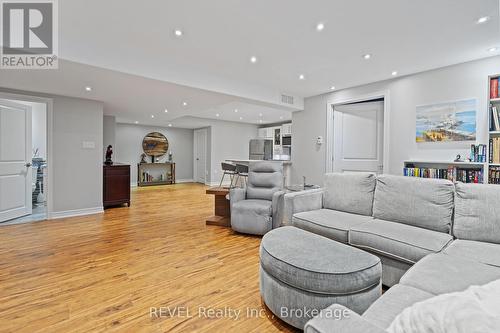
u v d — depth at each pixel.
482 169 2.90
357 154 4.30
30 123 4.30
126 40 2.57
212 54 2.93
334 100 4.48
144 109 5.27
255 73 3.57
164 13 2.09
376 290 1.46
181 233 3.37
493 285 0.81
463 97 3.12
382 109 4.05
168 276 2.15
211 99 4.17
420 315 0.71
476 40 2.55
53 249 2.74
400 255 1.76
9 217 3.90
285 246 1.68
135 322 1.55
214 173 8.68
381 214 2.30
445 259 1.44
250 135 9.57
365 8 2.02
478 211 1.81
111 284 2.00
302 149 5.00
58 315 1.61
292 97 4.70
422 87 3.46
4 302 1.75
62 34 2.43
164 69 3.11
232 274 2.20
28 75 2.99
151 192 7.12
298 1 1.93
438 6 1.98
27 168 4.24
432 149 3.38
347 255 1.55
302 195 2.67
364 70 3.41
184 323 1.55
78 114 4.23
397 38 2.52
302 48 2.76
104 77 3.02
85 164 4.34
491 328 0.57
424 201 2.06
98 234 3.29
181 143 9.59
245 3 1.96
